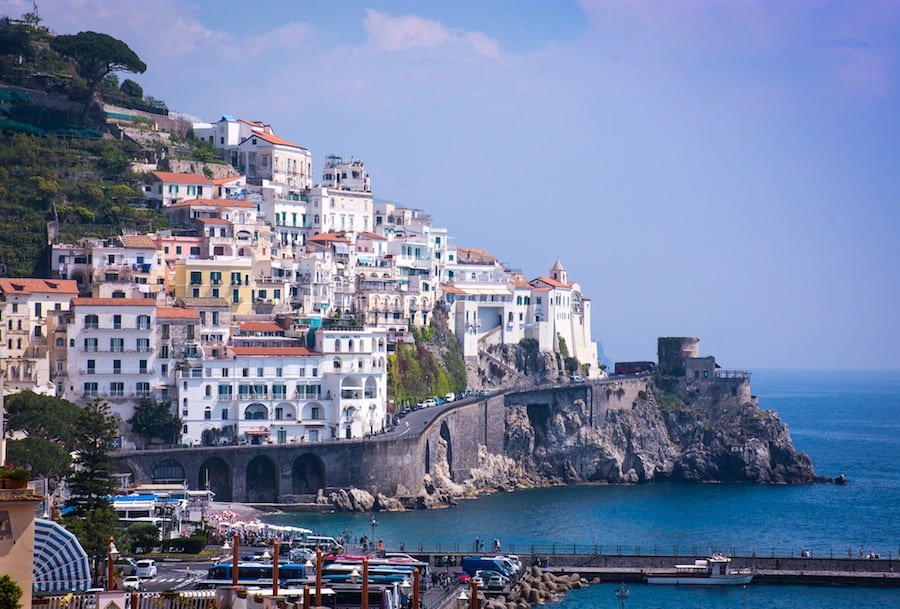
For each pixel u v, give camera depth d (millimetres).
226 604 162750
